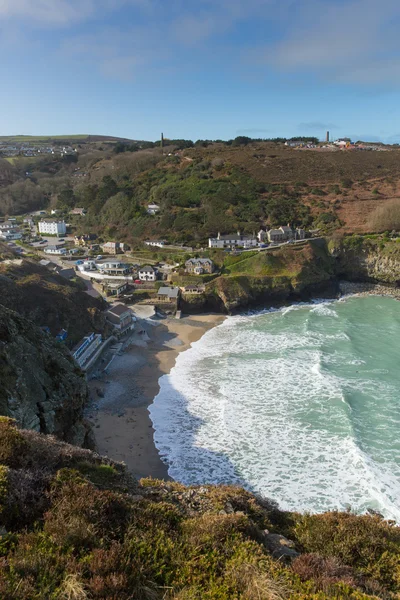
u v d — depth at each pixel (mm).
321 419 35625
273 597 8883
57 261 90125
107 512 11539
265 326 62344
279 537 13383
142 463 30891
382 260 83562
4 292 48094
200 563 10109
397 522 24453
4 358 26281
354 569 11438
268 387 41656
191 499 15055
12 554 9164
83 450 16312
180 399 40188
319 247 87750
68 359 34062
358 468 29453
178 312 69062
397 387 40812
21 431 15539
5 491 10984
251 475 29375
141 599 8656
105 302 64688
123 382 44094
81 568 8977
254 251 83750
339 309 70375
